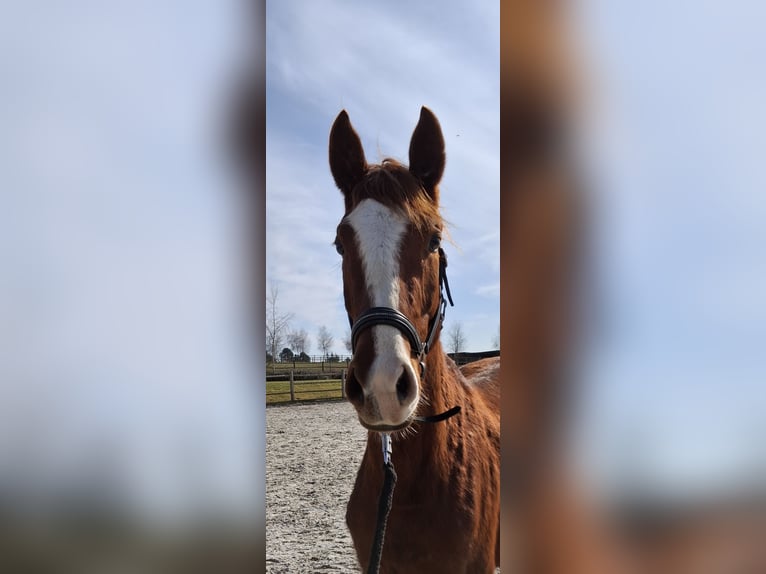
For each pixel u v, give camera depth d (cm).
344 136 131
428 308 117
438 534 118
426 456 118
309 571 176
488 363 196
